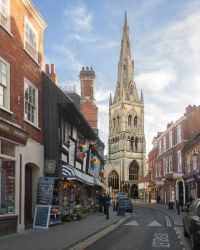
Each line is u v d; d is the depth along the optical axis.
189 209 17.61
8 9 18.80
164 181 66.56
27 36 21.52
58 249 13.73
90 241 17.19
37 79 22.75
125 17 141.50
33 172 22.12
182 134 56.62
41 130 23.02
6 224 17.52
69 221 26.55
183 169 55.84
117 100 133.50
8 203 18.12
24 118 20.34
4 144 17.84
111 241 17.41
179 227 25.22
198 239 14.16
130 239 18.25
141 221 30.42
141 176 126.31
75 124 30.03
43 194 21.69
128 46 138.12
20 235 17.58
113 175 125.75
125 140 127.00
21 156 19.31
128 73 135.00
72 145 28.92
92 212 39.69
